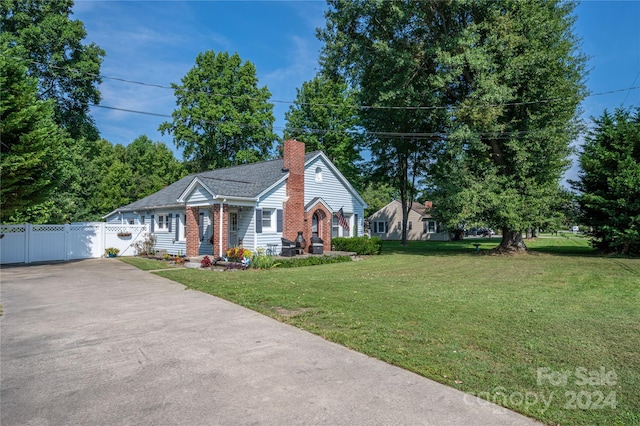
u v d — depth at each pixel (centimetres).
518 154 1945
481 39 1983
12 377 427
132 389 393
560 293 924
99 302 838
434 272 1366
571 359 470
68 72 2534
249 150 3675
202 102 3347
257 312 729
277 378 417
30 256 1892
